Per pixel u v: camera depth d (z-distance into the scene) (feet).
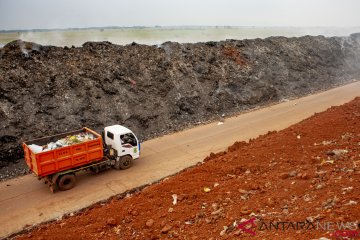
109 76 74.33
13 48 67.62
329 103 94.79
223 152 56.54
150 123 71.46
